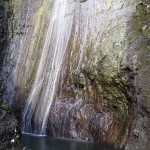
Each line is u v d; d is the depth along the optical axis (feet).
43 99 64.85
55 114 60.64
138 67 48.19
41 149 47.88
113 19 57.77
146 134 44.32
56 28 69.00
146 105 45.32
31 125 64.64
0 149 32.17
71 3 67.15
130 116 49.47
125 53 51.78
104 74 54.60
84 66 59.21
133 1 55.16
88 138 55.26
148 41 48.73
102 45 57.26
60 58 65.36
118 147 48.96
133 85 48.57
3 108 34.88
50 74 66.08
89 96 57.67
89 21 62.23
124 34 53.88
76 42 63.31
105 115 54.54
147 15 50.88
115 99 53.06
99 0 61.72
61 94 61.98
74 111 58.39
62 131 58.75
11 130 33.45
